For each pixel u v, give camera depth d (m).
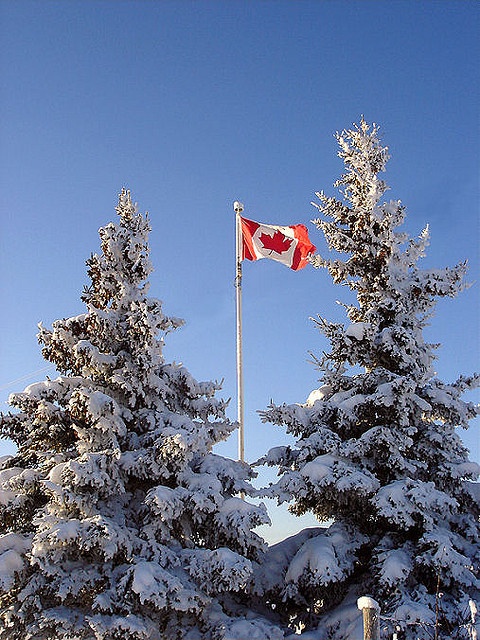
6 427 15.23
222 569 12.86
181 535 14.90
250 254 19.80
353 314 18.95
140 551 13.57
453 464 16.28
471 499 16.31
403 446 16.06
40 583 12.89
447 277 18.05
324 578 14.38
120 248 17.27
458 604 13.48
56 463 14.63
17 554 13.18
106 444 14.70
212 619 13.87
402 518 14.70
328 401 17.52
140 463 14.35
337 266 19.05
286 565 16.28
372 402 16.66
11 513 14.28
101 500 14.22
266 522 14.20
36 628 12.52
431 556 14.43
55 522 12.85
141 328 15.52
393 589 14.48
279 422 17.08
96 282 17.50
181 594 12.57
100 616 12.21
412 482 15.28
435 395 16.86
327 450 16.22
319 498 16.08
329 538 15.65
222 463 16.00
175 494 13.84
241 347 18.94
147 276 17.27
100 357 15.29
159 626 13.24
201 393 16.83
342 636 14.08
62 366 16.42
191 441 13.77
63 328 15.94
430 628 13.11
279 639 13.55
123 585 12.57
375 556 15.16
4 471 15.35
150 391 16.02
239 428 18.12
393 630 13.36
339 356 17.84
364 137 19.62
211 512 14.49
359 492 14.98
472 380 17.69
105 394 15.27
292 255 19.62
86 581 12.79
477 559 15.29
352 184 19.66
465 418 16.86
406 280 18.27
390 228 18.42
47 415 14.72
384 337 17.09
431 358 17.98
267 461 17.50
